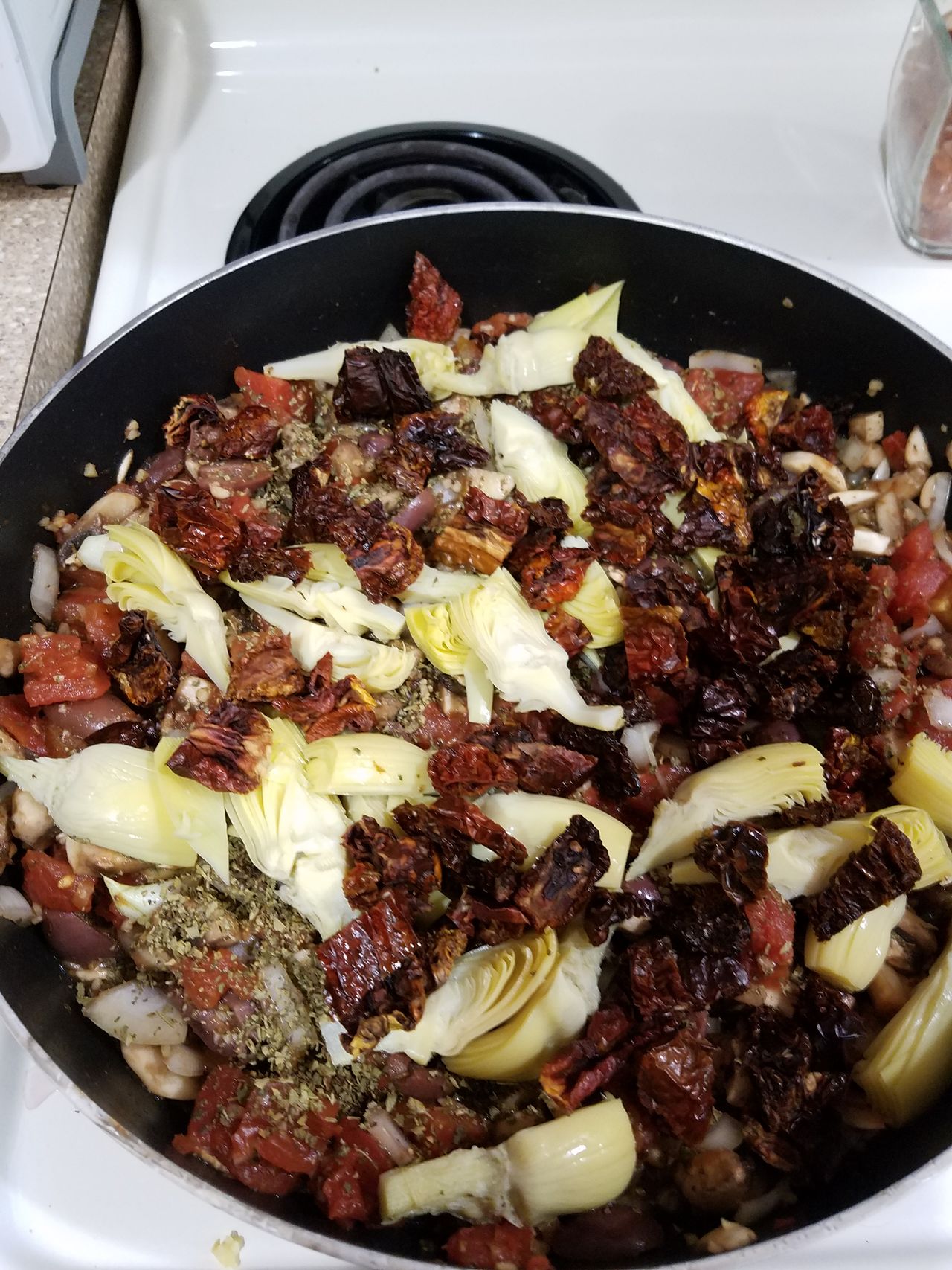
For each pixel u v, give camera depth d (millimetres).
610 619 287
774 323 336
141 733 269
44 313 317
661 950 235
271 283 316
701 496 305
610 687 284
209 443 305
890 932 251
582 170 378
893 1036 236
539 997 232
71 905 249
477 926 241
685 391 329
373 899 240
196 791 252
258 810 248
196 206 365
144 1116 234
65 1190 228
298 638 278
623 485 304
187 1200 228
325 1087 236
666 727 286
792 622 291
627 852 255
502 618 268
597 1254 218
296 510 289
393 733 274
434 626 279
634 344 334
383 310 345
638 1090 230
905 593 310
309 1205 222
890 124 384
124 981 248
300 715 263
